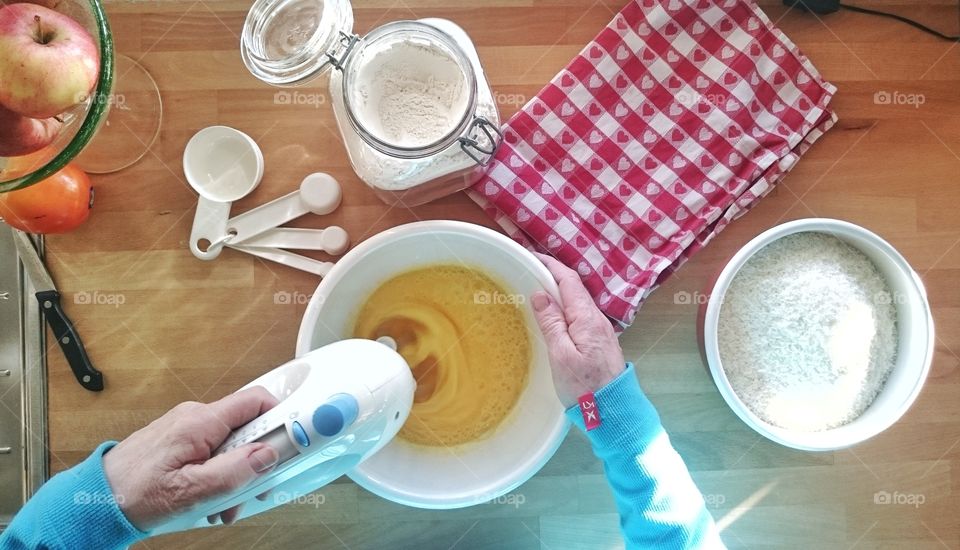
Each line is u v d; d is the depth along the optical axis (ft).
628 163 2.53
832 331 2.41
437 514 2.60
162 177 2.53
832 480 2.59
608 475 2.39
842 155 2.56
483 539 2.60
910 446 2.59
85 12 1.98
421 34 2.16
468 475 2.51
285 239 2.53
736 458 2.59
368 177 2.33
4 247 2.51
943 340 2.58
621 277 2.51
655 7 2.47
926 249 2.57
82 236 2.53
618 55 2.50
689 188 2.51
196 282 2.55
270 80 2.24
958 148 2.55
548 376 2.55
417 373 2.64
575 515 2.60
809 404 2.45
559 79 2.50
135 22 2.50
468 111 2.10
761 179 2.50
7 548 1.88
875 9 2.53
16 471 2.52
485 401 2.62
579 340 2.28
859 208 2.57
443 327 2.64
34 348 2.51
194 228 2.51
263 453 1.75
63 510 1.81
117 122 2.51
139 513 1.80
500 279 2.59
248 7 2.51
